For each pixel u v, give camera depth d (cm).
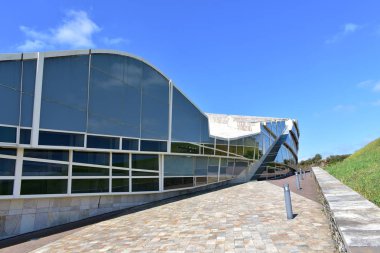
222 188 2347
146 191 1745
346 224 527
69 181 1393
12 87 1203
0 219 1198
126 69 1667
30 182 1267
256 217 1162
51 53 1322
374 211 625
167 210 1497
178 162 2005
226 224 1085
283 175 4078
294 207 1305
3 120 1173
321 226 948
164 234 1023
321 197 1266
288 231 920
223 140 2503
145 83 1777
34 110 1259
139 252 849
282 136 4559
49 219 1333
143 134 1739
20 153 1246
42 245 1040
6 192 1201
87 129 1452
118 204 1623
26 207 1269
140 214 1451
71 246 988
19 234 1237
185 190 2100
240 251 773
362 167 1569
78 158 1438
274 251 750
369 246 410
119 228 1190
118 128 1602
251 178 3097
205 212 1359
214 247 826
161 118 1864
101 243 986
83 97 1445
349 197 820
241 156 2825
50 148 1315
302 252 725
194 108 2155
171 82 1944
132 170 1684
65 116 1368
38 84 1275
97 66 1514
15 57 1212
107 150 1538
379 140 2423
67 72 1385
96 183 1502
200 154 2181
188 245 867
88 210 1482
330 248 734
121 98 1628
